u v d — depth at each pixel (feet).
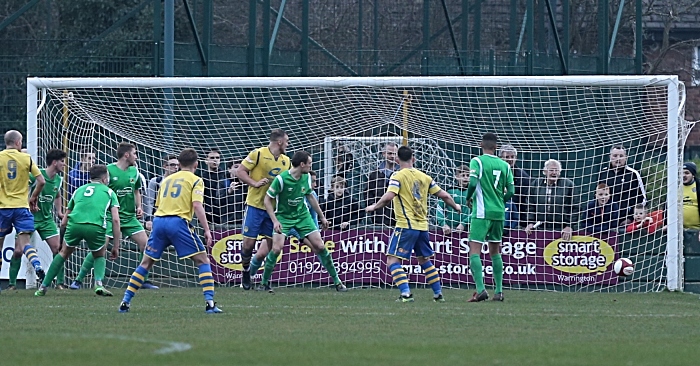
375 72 230.07
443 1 230.48
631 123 179.52
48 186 161.48
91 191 148.46
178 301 139.44
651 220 167.94
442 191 139.85
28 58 207.10
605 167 175.73
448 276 172.35
